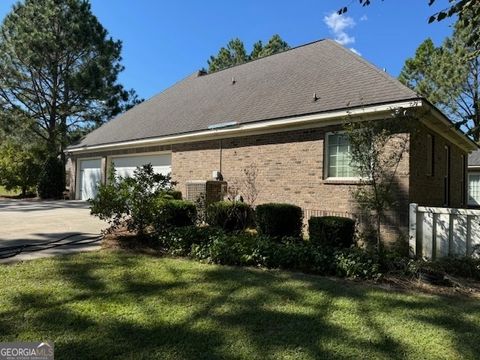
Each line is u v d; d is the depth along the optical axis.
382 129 6.34
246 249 6.17
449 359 3.03
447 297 4.68
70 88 21.16
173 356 2.95
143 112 18.42
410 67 28.03
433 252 6.67
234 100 13.18
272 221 8.11
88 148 18.28
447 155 11.65
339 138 9.15
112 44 22.55
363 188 7.16
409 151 7.13
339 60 11.59
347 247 6.77
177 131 13.42
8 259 5.85
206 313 3.85
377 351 3.13
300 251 5.95
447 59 22.22
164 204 7.57
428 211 6.77
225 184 11.60
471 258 5.91
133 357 2.92
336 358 3.00
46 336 3.23
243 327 3.53
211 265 5.84
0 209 13.78
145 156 15.54
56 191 20.48
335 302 4.30
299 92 10.98
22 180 20.67
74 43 20.62
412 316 3.94
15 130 21.14
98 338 3.21
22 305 3.88
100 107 23.25
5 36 20.66
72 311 3.77
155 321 3.61
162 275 5.18
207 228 7.40
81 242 7.30
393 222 7.91
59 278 4.86
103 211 7.29
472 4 4.94
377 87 8.95
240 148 11.49
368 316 3.90
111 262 5.79
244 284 4.88
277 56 15.08
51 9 20.34
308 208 9.59
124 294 4.35
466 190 15.67
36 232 8.41
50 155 20.70
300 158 9.88
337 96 9.55
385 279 5.33
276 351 3.08
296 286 4.86
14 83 20.88
